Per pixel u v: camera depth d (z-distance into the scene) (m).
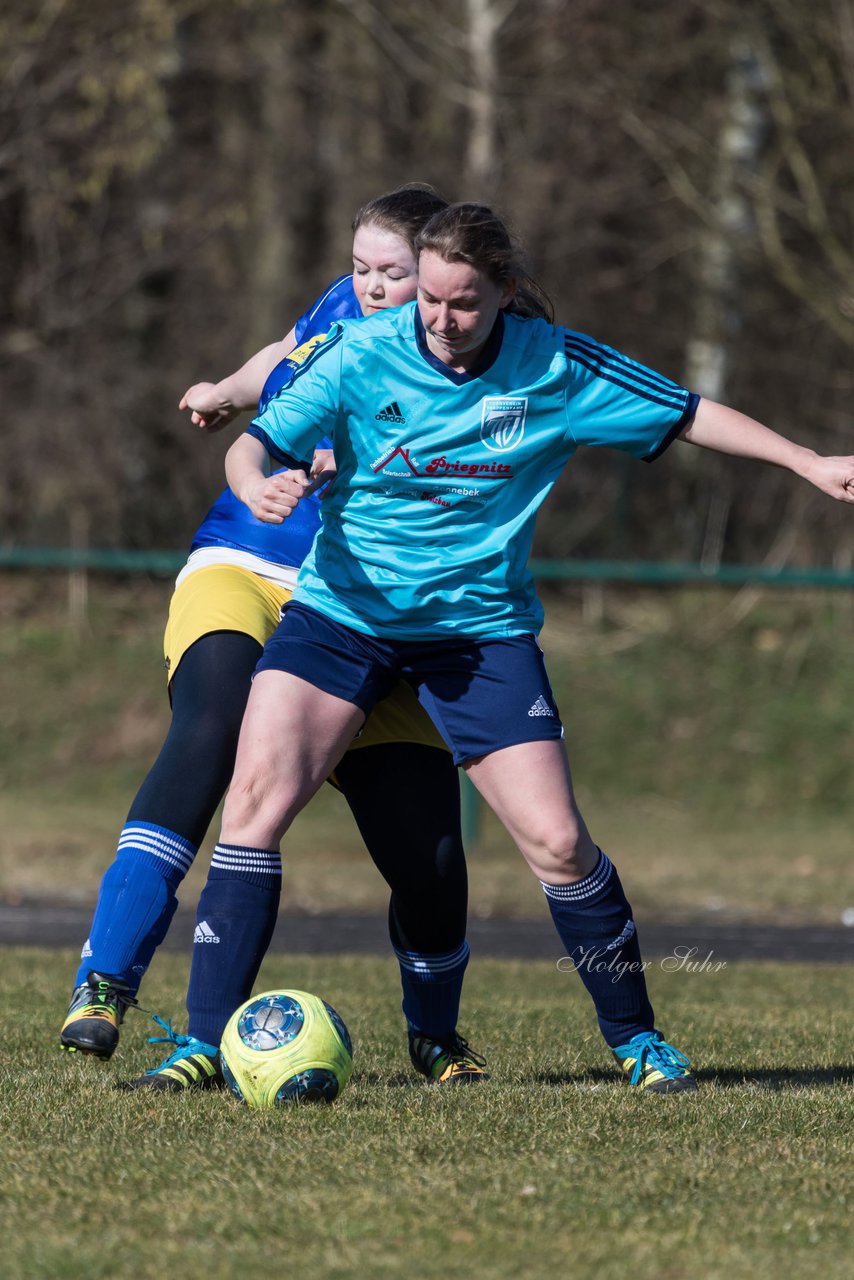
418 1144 12.33
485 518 14.35
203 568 16.58
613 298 74.06
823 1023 20.70
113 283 74.88
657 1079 14.91
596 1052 17.83
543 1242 10.02
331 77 75.62
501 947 32.88
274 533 16.66
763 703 62.47
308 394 14.08
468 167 73.06
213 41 76.31
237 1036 14.03
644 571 54.81
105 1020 14.73
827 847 50.75
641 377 14.38
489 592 14.46
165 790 15.41
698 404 14.45
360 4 73.88
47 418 70.19
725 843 51.69
